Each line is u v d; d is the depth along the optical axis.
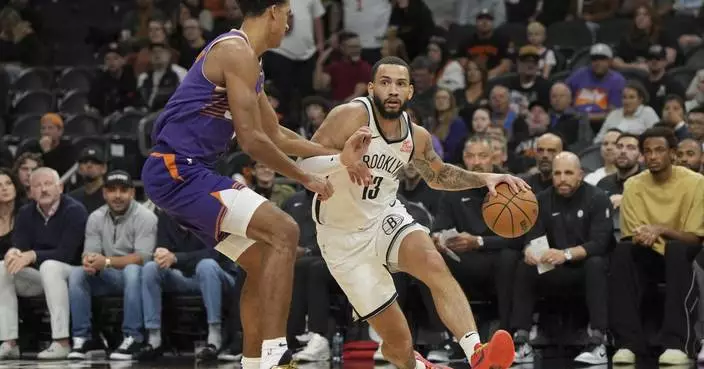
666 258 6.99
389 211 4.91
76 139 11.09
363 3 13.04
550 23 12.84
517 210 4.97
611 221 7.35
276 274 4.17
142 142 10.55
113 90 12.56
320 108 10.20
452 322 4.59
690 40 11.77
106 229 8.30
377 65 4.80
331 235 4.94
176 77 12.33
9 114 12.89
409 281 7.55
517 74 11.07
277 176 9.75
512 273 7.30
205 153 4.33
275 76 12.21
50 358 8.05
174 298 8.20
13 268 8.09
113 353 7.90
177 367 7.07
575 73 10.76
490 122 9.62
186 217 4.32
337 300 7.93
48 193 8.27
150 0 14.04
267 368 4.12
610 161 8.56
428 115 10.94
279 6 4.36
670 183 7.35
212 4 14.25
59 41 15.20
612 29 12.33
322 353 7.42
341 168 4.50
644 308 7.51
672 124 9.08
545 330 7.77
